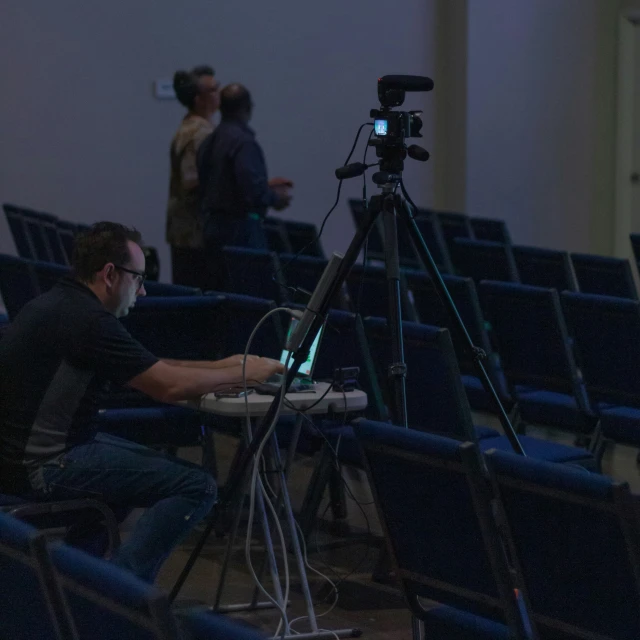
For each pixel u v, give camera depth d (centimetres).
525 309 734
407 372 617
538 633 381
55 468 513
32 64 1462
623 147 1683
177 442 684
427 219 1174
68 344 511
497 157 1630
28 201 1474
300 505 777
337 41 1602
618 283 887
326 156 1612
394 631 567
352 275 826
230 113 1091
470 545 391
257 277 895
